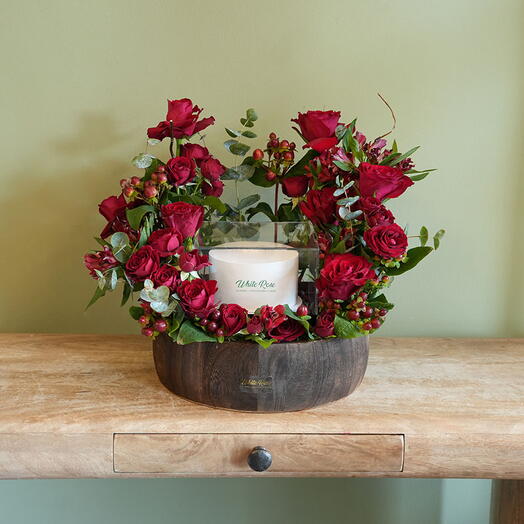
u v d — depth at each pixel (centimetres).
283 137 101
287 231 80
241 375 74
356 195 78
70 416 74
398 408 78
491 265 105
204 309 70
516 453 73
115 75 98
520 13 97
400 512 116
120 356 93
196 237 79
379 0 97
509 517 97
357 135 83
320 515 116
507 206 103
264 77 99
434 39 98
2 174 101
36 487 114
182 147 86
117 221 81
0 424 72
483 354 97
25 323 106
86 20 96
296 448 73
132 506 116
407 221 104
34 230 103
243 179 88
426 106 100
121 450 73
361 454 73
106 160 101
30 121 99
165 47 98
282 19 97
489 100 100
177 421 74
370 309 74
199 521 116
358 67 99
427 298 106
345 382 77
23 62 98
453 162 102
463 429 73
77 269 104
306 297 79
